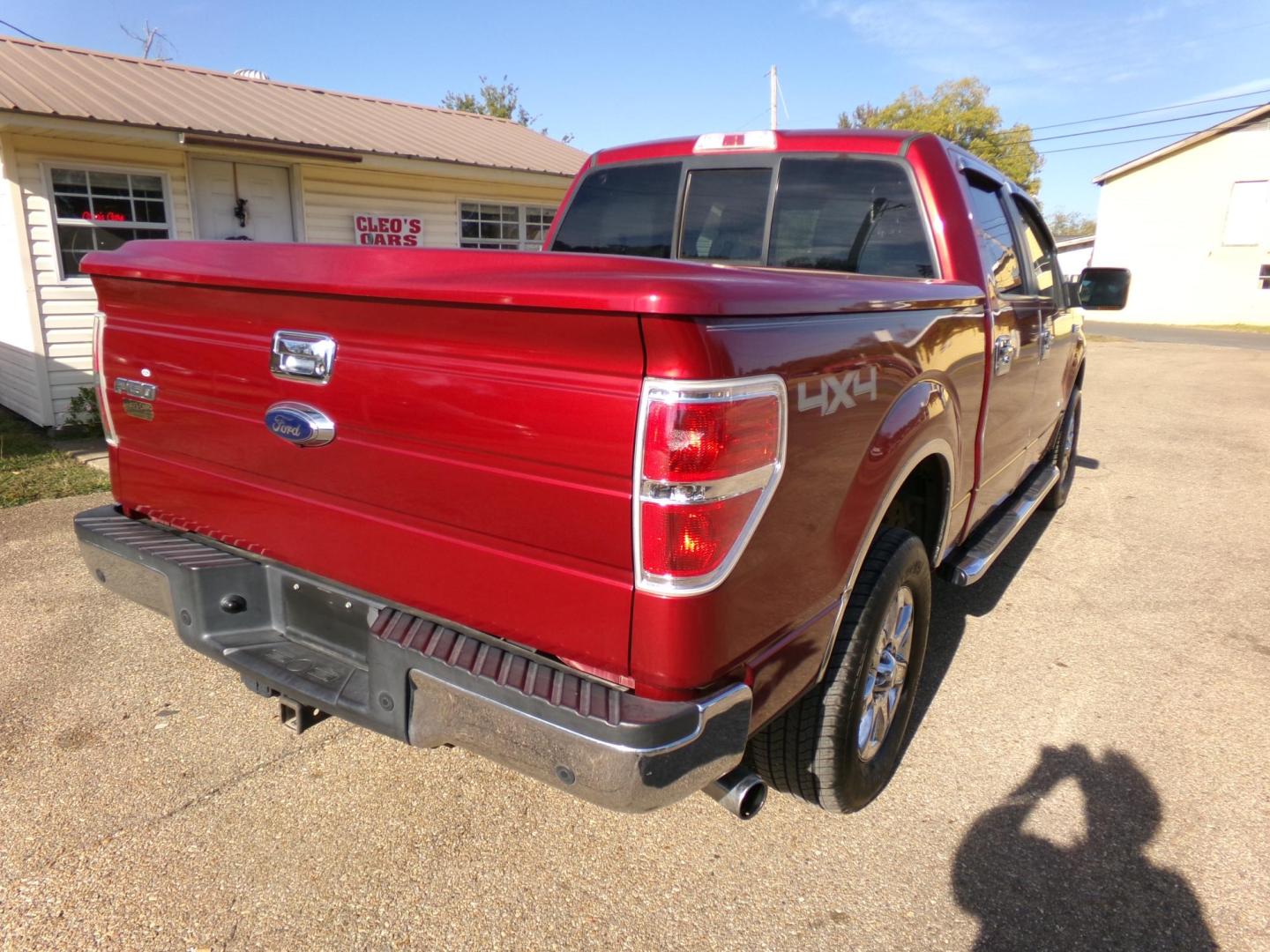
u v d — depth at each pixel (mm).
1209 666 3857
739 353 1684
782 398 1810
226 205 9383
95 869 2414
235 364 2301
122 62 10219
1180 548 5488
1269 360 18016
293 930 2225
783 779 2508
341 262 1995
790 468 1879
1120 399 12055
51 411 8305
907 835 2662
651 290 1545
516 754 1836
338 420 2105
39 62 9078
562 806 2773
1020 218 4090
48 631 3867
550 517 1796
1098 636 4160
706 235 3736
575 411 1711
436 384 1899
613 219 3973
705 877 2463
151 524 2777
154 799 2732
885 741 2791
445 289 1771
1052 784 2943
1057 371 4891
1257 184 30984
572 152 12969
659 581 1683
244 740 3072
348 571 2217
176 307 2428
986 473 3559
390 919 2275
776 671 2004
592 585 1775
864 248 3357
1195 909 2375
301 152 8836
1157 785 2945
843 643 2361
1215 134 31250
